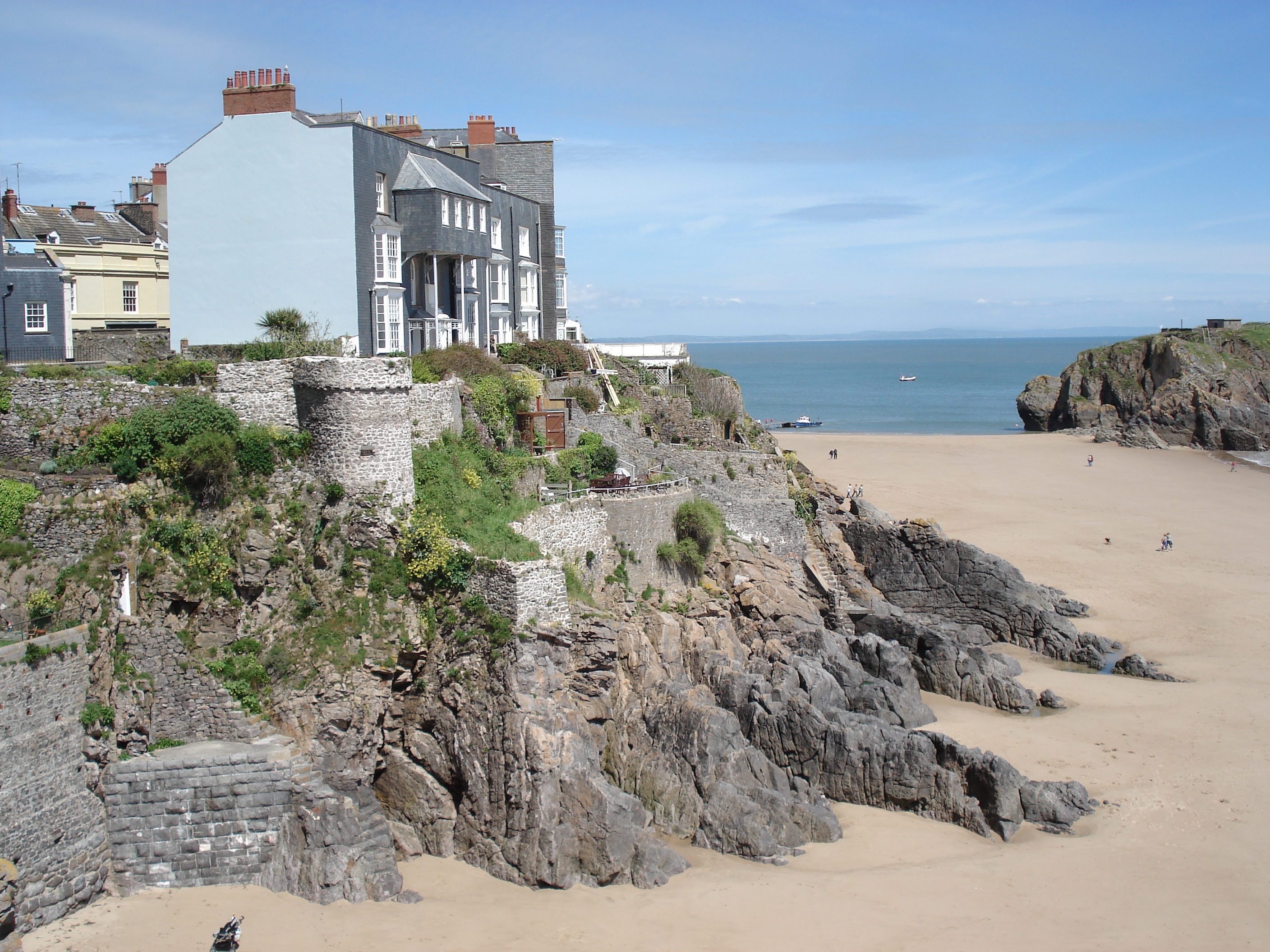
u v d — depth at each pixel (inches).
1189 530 3144.7
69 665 1081.4
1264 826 1365.7
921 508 3395.7
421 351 1903.3
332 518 1327.5
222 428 1323.8
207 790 1120.8
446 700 1278.3
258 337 1737.2
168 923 1050.1
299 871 1115.3
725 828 1277.1
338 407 1326.3
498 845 1206.9
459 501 1435.8
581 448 1846.7
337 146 1694.1
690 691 1412.4
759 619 1795.0
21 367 1387.8
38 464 1242.0
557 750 1207.6
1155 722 1713.8
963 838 1331.2
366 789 1261.1
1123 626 2245.3
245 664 1236.5
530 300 2406.5
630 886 1171.9
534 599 1282.0
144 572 1223.5
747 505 1998.0
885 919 1125.7
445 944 1045.2
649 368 2751.0
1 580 1109.1
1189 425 5191.9
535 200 2481.5
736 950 1058.1
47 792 1047.6
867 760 1407.5
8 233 2127.2
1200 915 1159.6
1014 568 2180.1
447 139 2564.0
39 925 1031.0
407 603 1307.8
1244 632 2204.7
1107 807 1408.7
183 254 1758.1
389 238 1788.9
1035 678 1948.8
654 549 1726.1
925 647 1876.2
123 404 1306.6
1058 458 4650.6
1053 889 1203.9
